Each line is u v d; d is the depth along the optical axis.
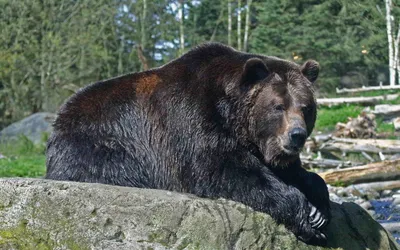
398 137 18.44
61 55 32.75
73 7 34.09
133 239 5.52
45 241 5.59
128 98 6.39
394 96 23.16
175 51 35.91
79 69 34.25
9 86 32.44
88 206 5.59
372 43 27.17
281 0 31.00
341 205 6.72
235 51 6.41
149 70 6.58
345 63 30.97
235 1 38.41
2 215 5.69
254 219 5.70
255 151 6.05
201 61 6.32
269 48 31.53
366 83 31.27
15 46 32.12
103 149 6.18
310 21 29.38
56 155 6.28
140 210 5.56
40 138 25.55
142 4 35.72
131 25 35.84
